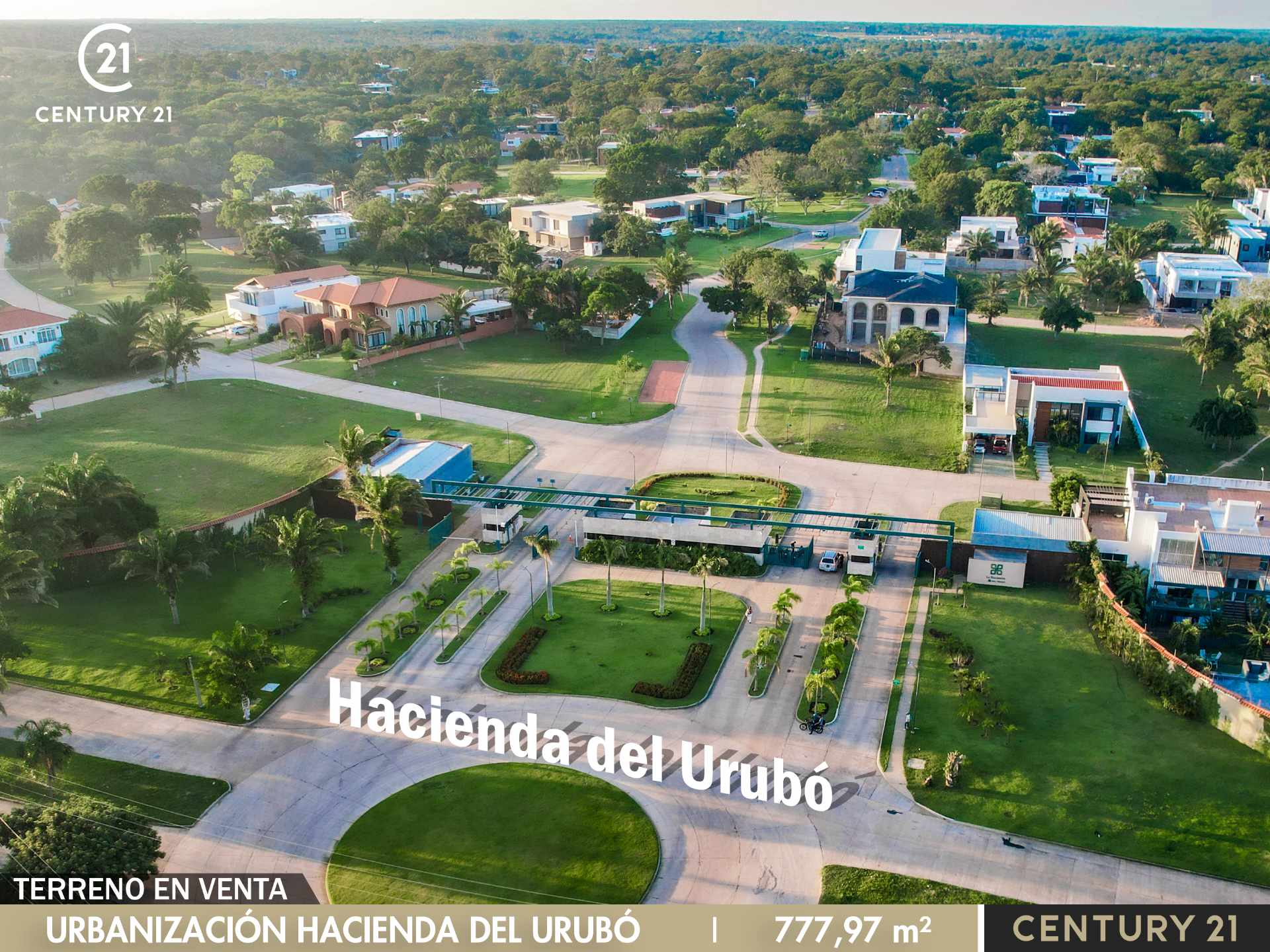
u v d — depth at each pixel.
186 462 127.44
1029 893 62.53
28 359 157.62
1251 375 145.12
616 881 63.66
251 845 67.00
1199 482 102.06
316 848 66.75
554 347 174.50
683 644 90.50
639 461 130.25
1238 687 80.06
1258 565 89.50
